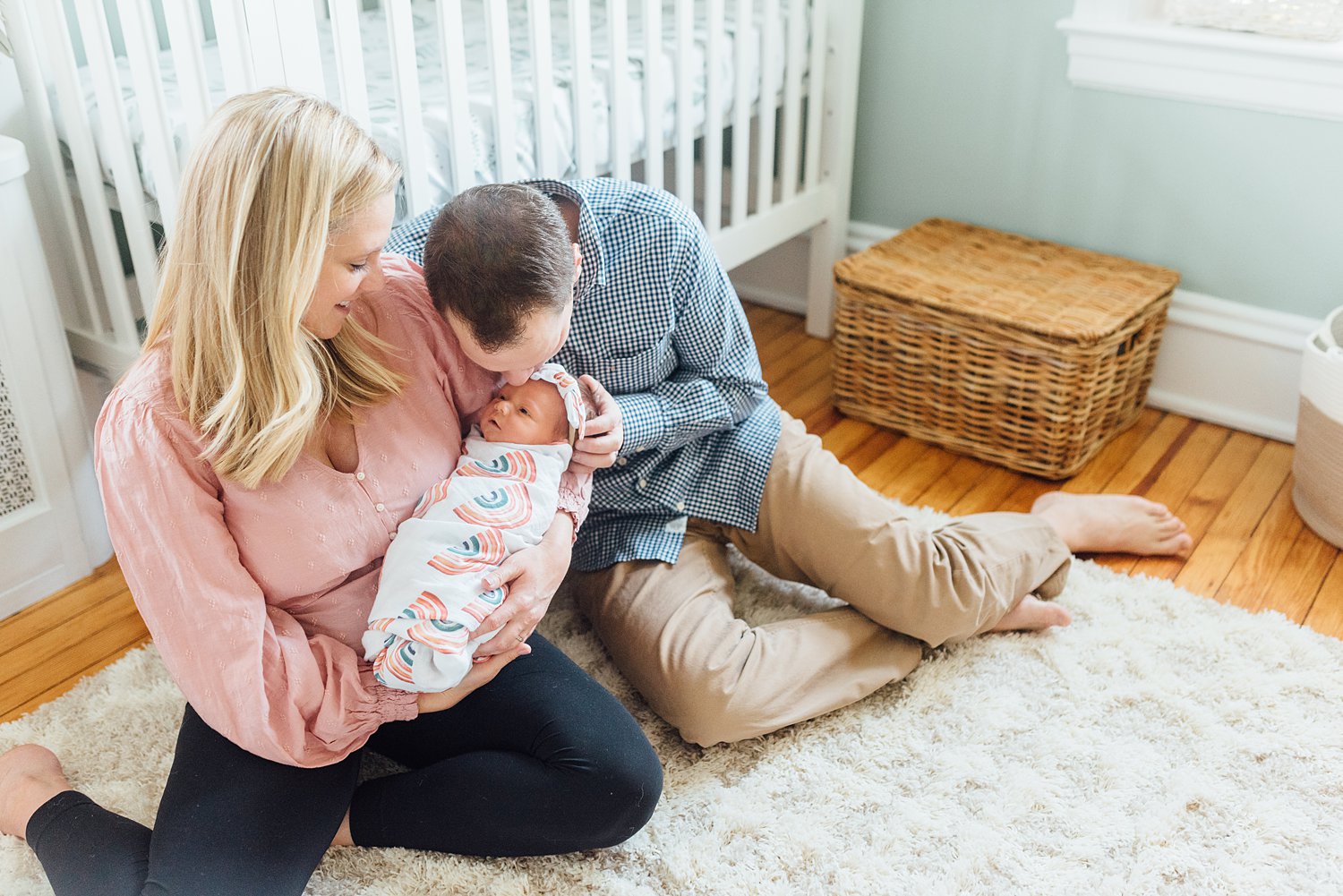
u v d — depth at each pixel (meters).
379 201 1.00
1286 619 1.67
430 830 1.25
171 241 1.01
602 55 1.93
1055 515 1.81
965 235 2.32
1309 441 1.83
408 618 1.06
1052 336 1.89
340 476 1.09
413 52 1.51
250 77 1.37
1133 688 1.54
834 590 1.55
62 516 1.74
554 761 1.21
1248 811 1.36
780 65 2.18
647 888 1.27
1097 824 1.34
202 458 1.03
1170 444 2.16
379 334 1.15
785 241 2.60
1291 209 2.04
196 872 1.06
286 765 1.14
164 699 1.52
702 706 1.39
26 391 1.65
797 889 1.27
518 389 1.20
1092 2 2.08
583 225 1.34
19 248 1.59
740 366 1.55
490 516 1.12
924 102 2.37
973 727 1.48
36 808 1.25
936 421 2.14
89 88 1.69
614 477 1.51
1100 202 2.24
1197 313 2.19
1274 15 1.96
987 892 1.26
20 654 1.63
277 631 1.09
